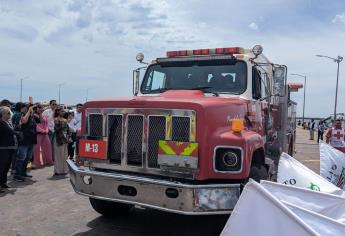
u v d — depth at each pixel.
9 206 7.05
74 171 5.16
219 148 4.62
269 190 3.67
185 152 4.56
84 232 5.67
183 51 6.65
